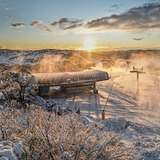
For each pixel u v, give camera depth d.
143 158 10.22
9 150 5.06
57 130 6.74
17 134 7.02
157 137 16.36
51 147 6.35
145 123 26.77
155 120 29.34
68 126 6.79
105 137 7.00
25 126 7.43
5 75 27.53
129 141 14.99
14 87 26.19
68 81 44.53
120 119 21.58
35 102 26.55
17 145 5.50
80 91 46.09
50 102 28.34
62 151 6.27
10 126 7.09
